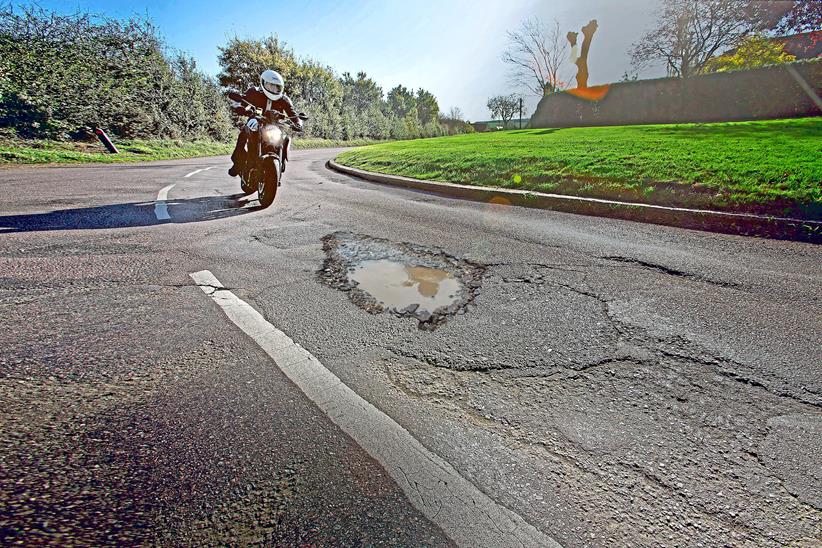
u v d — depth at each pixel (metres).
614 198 5.38
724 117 17.41
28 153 10.73
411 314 2.43
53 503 1.11
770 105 16.00
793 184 4.75
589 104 23.05
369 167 9.98
